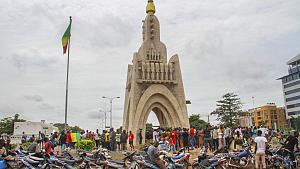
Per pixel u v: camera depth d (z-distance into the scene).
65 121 34.47
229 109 100.31
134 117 47.06
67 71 35.72
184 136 31.38
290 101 135.50
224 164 17.89
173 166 17.53
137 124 46.66
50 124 110.81
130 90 50.91
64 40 37.25
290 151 20.39
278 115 152.00
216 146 32.00
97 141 37.38
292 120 114.19
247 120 59.84
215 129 32.69
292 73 133.12
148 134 42.16
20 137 57.66
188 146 31.22
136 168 15.96
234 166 18.50
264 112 153.25
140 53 52.75
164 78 50.19
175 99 49.12
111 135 34.41
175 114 49.28
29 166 15.62
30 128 82.75
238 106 100.81
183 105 49.78
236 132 31.75
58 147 35.50
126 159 17.06
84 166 16.48
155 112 53.94
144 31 54.12
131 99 48.69
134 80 48.66
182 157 18.28
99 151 18.67
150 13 53.94
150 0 54.34
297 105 131.00
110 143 34.59
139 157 17.02
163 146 22.16
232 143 30.28
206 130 36.16
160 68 50.22
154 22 53.38
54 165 15.89
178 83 50.75
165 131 36.06
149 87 48.56
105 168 16.84
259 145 19.06
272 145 28.27
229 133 30.81
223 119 100.31
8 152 19.11
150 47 52.16
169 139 30.75
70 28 37.47
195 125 100.06
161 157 17.88
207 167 17.25
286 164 20.06
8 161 16.17
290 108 135.38
